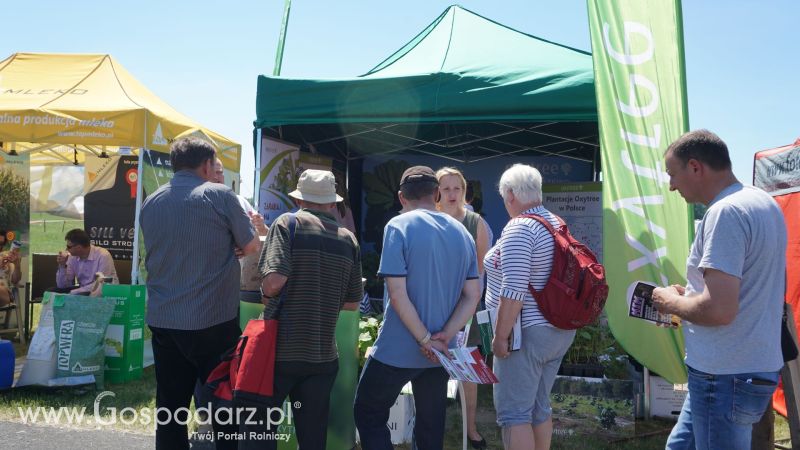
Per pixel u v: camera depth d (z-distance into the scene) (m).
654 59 4.50
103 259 7.24
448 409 5.34
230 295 3.47
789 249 5.47
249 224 3.53
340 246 3.25
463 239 3.26
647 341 4.40
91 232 8.05
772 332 2.50
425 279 3.14
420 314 3.14
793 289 5.36
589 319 3.21
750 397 2.47
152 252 3.43
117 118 6.85
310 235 3.16
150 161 7.02
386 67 6.55
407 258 3.14
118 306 6.27
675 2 4.46
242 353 3.10
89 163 8.79
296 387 3.21
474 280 3.30
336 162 8.61
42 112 6.89
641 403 5.46
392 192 9.50
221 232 3.43
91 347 5.78
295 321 3.08
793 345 3.18
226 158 9.00
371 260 8.94
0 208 7.96
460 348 3.16
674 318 3.17
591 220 7.96
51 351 5.68
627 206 4.50
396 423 4.54
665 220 4.39
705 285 2.46
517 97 5.24
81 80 8.01
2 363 5.52
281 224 3.16
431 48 6.55
